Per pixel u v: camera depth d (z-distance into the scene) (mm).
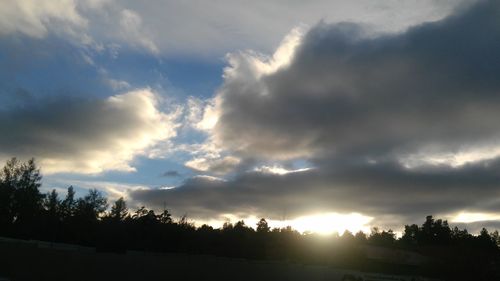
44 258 37000
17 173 99250
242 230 92000
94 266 37781
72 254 37312
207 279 41938
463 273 71062
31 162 100000
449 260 72500
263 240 88188
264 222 104438
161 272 40062
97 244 87125
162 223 90000
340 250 76438
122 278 38562
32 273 36688
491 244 115875
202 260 42000
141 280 39188
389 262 71438
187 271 41219
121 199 111938
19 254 37219
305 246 82375
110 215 109750
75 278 37062
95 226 93750
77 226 93875
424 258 73750
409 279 56531
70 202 104000
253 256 82000
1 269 37125
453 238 122188
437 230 125812
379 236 129125
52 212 100812
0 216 95062
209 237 88938
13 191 97062
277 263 54031
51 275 36719
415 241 123062
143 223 89812
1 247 37594
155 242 86188
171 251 84625
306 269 46969
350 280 47875
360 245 78500
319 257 77688
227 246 85938
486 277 71438
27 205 97688
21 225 93375
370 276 50094
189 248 85438
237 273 43406
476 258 74312
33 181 99875
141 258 39469
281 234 90250
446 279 69688
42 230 91562
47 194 103812
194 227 92438
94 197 106750
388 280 50438
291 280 45906
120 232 87500
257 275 44281
